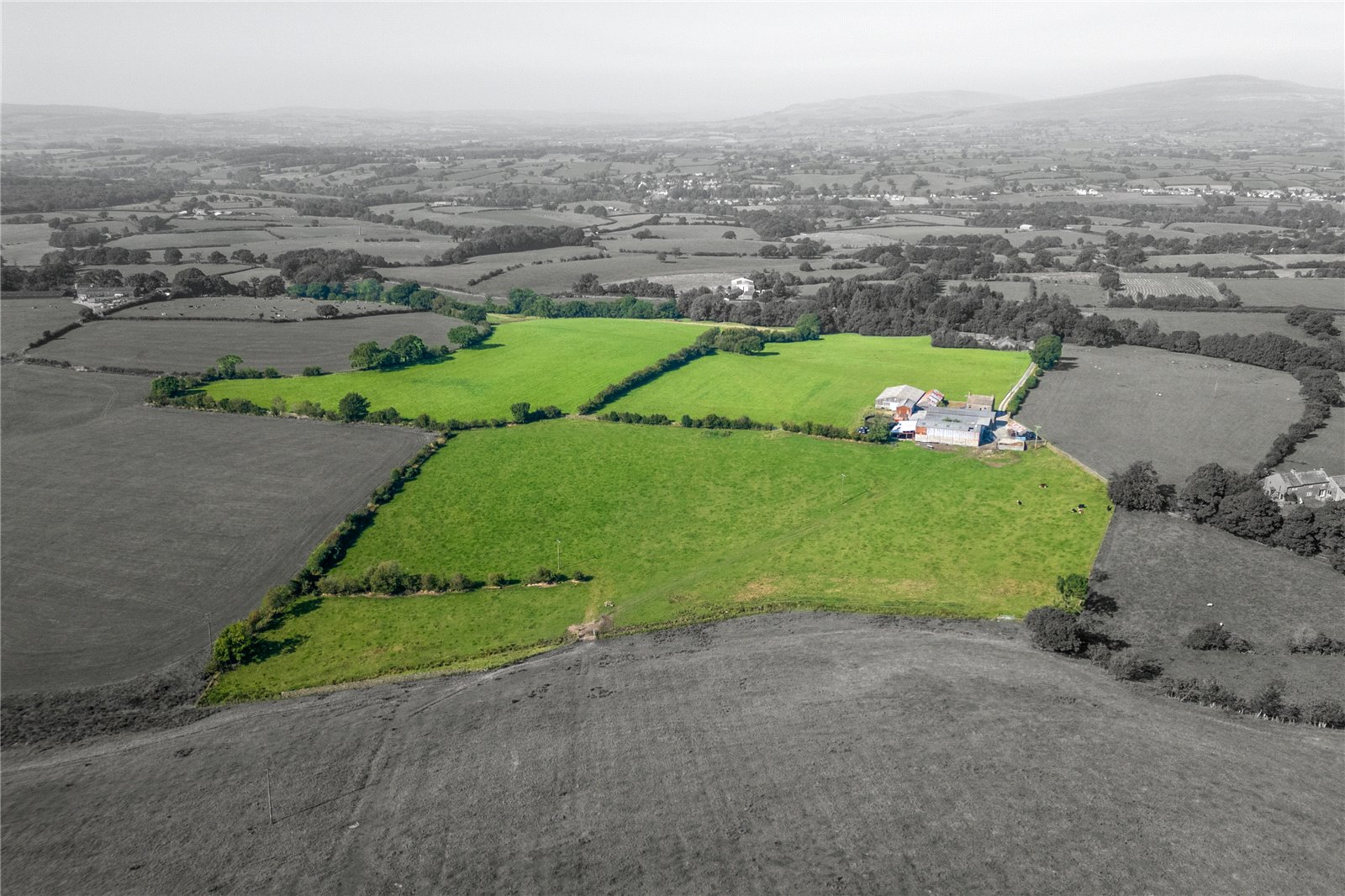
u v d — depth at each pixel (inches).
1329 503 4153.5
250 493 4783.5
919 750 2721.5
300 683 3255.4
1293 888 2145.7
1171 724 2849.4
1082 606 3668.8
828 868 2252.7
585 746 2797.7
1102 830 2357.3
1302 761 2650.1
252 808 2554.1
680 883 2223.2
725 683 3161.9
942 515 4569.4
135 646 3437.5
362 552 4197.8
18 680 3230.8
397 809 2534.5
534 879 2253.9
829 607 3754.9
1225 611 3602.4
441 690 3191.4
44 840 2445.9
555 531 4439.0
